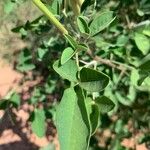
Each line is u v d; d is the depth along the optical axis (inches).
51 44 14.5
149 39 12.2
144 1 14.2
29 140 27.5
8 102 15.0
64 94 7.1
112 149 17.8
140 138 20.6
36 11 34.3
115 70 15.2
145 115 19.3
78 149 6.7
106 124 17.7
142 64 10.6
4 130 27.8
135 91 16.7
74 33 9.9
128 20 15.1
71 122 6.8
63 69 7.5
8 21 34.1
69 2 9.9
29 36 24.5
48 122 25.8
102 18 8.8
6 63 32.4
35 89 17.5
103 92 15.4
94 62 11.0
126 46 13.5
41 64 27.3
